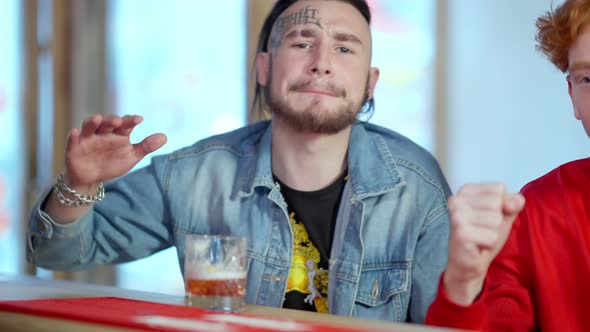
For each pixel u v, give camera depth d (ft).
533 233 3.62
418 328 2.77
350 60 4.44
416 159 4.62
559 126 8.82
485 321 2.94
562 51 3.56
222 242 3.22
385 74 9.77
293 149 4.47
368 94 4.83
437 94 9.51
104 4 12.00
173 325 2.67
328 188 4.54
